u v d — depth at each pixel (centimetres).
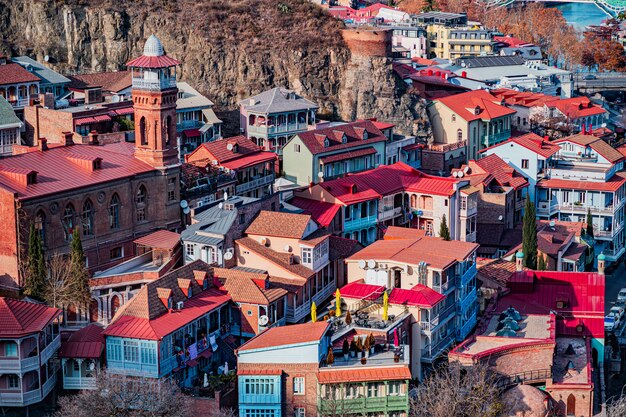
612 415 18312
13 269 19638
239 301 19062
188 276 19100
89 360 17700
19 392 17112
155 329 17538
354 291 19650
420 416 17050
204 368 18600
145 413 16538
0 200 19538
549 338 19538
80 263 19238
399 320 18800
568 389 18975
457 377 17625
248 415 17412
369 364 17412
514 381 18925
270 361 17400
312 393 17338
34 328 17188
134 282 19800
